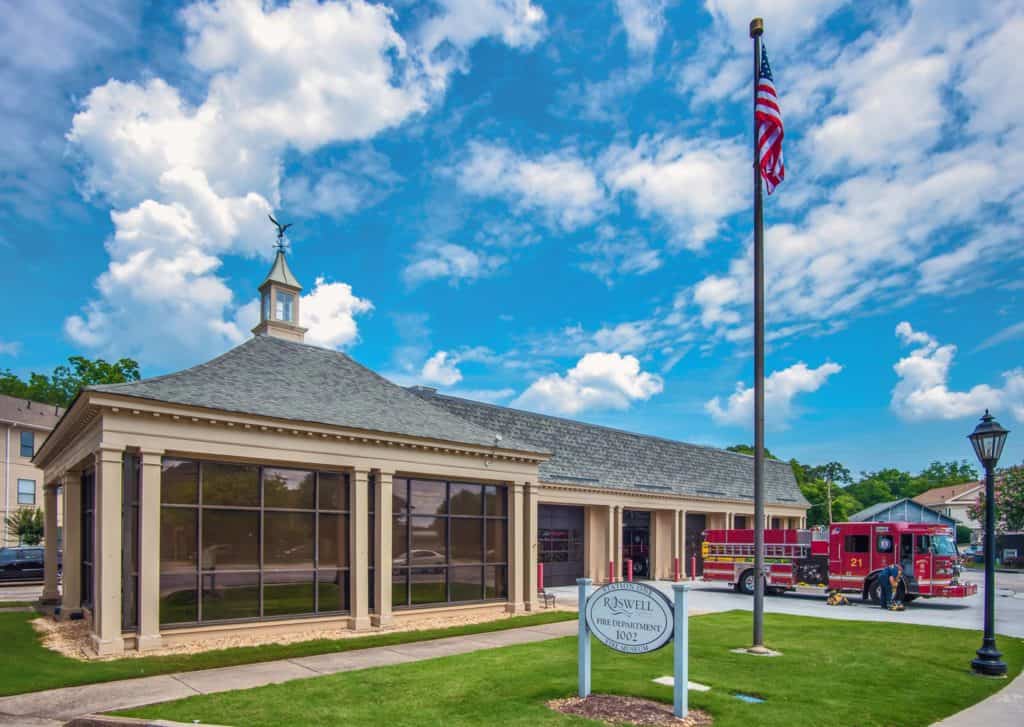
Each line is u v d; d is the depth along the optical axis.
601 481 30.84
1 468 42.94
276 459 15.53
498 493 21.03
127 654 13.09
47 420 46.66
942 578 23.22
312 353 20.53
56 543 22.42
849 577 24.69
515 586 20.56
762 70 14.29
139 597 13.49
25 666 12.10
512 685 10.35
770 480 45.22
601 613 9.54
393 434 17.39
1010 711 9.58
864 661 12.57
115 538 13.25
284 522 16.02
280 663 12.61
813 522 74.12
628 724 8.34
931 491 101.19
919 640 15.26
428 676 11.09
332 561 16.77
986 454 12.59
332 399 18.08
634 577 33.78
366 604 16.75
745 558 28.17
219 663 12.43
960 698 10.20
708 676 10.98
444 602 19.08
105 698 10.08
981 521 63.62
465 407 28.16
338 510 17.00
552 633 16.48
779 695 9.83
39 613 19.69
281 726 8.39
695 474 38.31
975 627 18.33
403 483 18.50
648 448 36.72
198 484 14.73
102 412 13.23
